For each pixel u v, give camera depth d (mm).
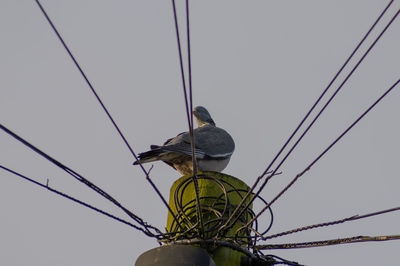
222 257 12203
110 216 12828
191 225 12664
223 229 12289
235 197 13102
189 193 13125
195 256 11383
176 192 13062
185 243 12273
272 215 13438
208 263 11375
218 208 12898
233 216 12148
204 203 12930
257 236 12586
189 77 9828
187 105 10273
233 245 12305
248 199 13125
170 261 11336
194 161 11492
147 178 12273
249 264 12406
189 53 9625
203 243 12234
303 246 12328
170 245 11555
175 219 12656
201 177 13164
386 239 11180
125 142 12023
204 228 12578
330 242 12016
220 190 13047
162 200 12742
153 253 11508
